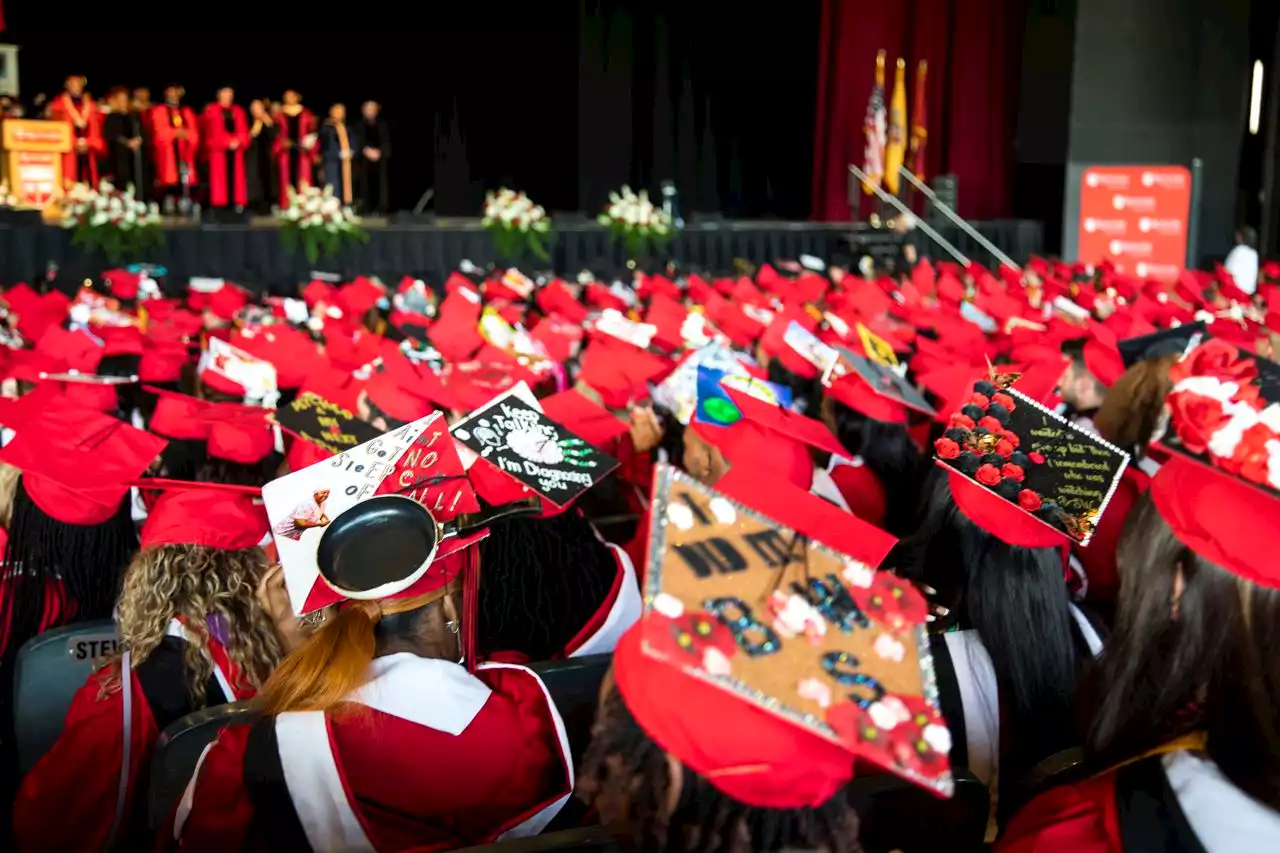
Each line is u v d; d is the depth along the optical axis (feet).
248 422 8.74
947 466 6.03
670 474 3.96
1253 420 3.69
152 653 5.98
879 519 9.87
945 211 55.11
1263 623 3.60
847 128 63.05
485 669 5.69
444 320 15.51
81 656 6.95
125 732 5.92
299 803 4.67
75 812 5.89
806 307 21.98
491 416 7.59
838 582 3.78
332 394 10.53
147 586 5.98
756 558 3.79
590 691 6.05
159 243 41.68
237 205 51.24
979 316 22.53
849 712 3.44
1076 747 4.89
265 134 52.13
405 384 10.72
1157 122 57.67
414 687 4.93
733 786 3.45
